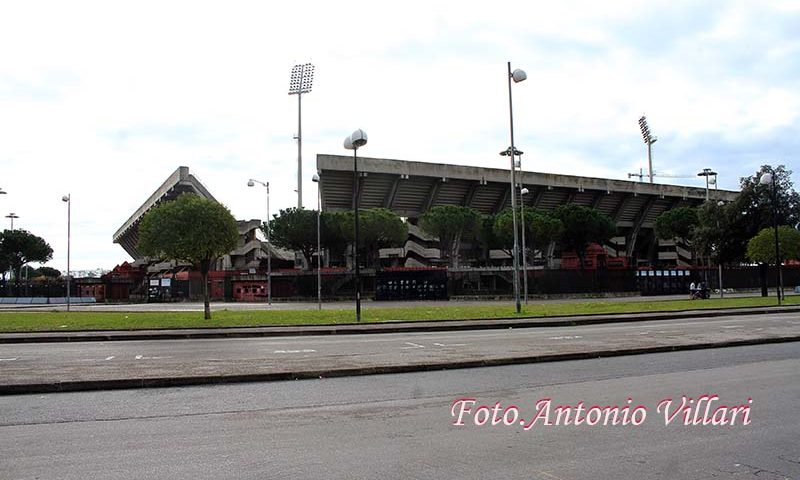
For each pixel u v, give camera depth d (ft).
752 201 152.56
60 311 118.73
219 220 87.92
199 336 66.33
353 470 18.39
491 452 20.31
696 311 94.84
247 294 187.42
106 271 307.58
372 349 50.60
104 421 25.43
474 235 229.04
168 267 257.14
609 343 51.72
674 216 242.58
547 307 111.14
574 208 217.15
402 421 24.99
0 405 29.01
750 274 201.67
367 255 208.85
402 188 251.39
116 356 47.16
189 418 25.86
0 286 224.74
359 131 87.56
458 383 34.17
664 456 19.80
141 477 17.89
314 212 199.31
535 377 35.94
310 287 179.63
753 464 18.92
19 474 18.21
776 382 33.04
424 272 165.07
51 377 35.01
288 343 57.67
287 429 23.71
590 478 17.56
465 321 81.15
